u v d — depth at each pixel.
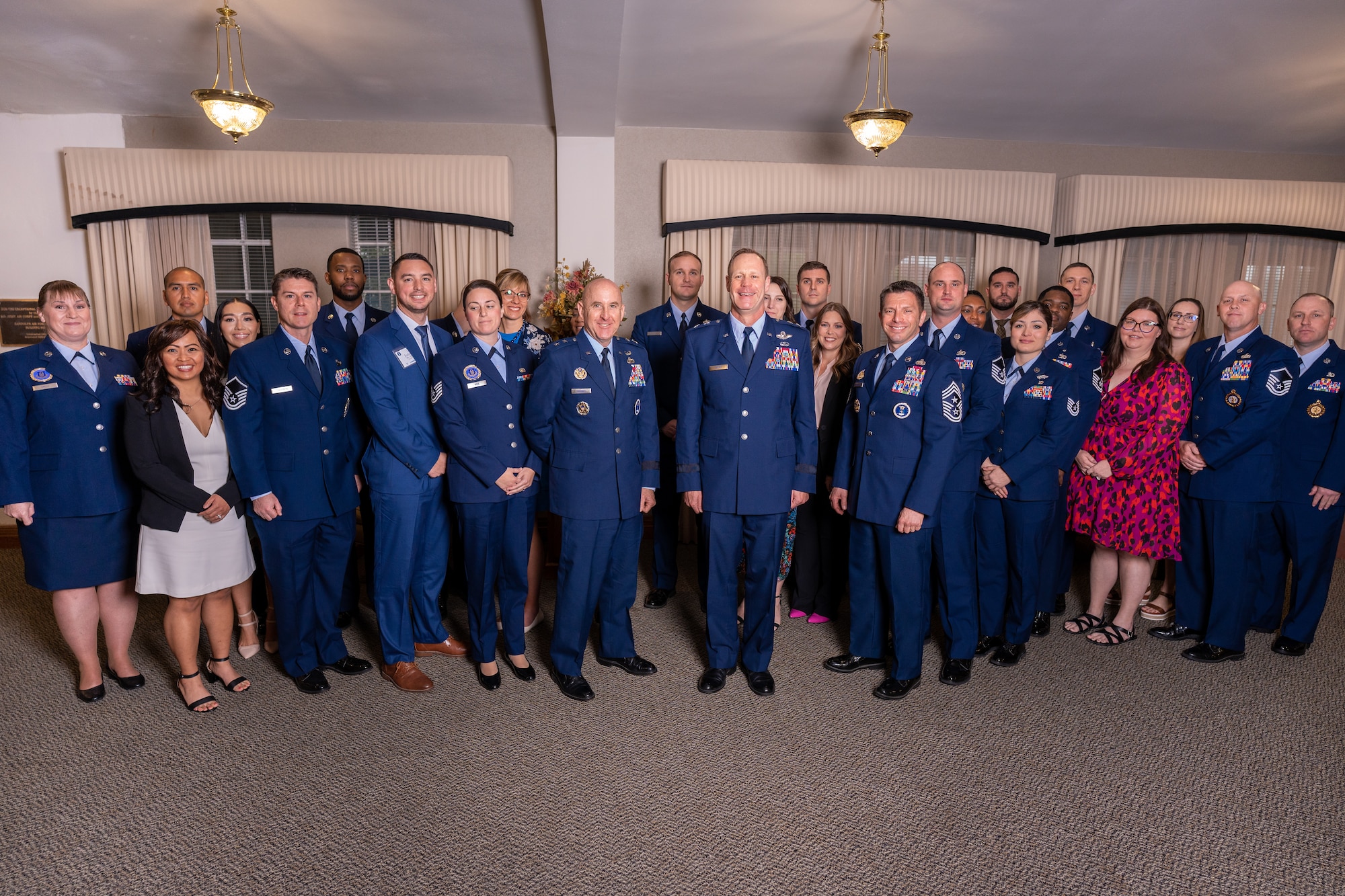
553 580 4.26
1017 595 3.21
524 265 5.48
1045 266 5.80
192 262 5.28
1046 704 2.90
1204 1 3.38
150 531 2.67
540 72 4.32
